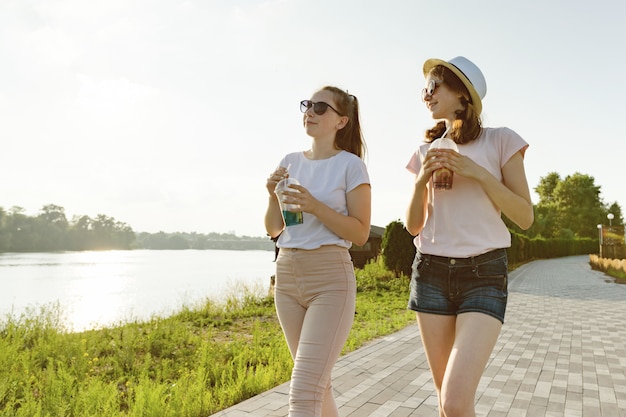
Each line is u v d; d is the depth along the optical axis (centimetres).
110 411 409
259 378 506
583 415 436
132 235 17088
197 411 423
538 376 571
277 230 290
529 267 3591
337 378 550
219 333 920
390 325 948
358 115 298
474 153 262
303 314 265
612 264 2827
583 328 935
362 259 2541
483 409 452
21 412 394
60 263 6112
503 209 245
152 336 747
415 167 295
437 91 271
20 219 12888
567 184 9125
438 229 259
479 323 232
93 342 718
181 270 4281
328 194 266
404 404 459
